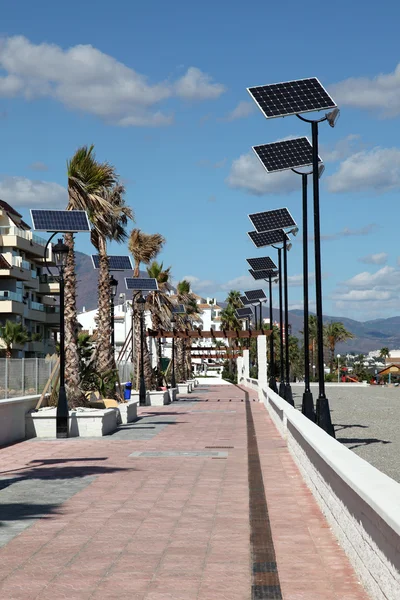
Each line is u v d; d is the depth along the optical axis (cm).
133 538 819
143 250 4362
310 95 1820
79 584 643
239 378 8262
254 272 4266
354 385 8306
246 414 3111
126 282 4359
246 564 707
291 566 696
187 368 7994
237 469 1374
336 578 651
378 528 552
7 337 6262
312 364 13188
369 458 1641
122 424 2534
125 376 4388
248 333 4922
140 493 1110
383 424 2733
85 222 2191
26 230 7525
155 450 1709
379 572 550
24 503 1029
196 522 902
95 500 1052
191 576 669
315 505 1004
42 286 7769
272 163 2198
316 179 1803
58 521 909
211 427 2403
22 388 2539
